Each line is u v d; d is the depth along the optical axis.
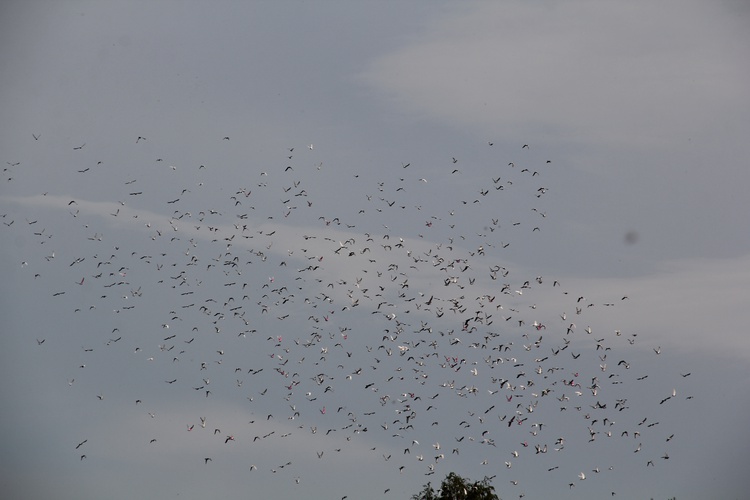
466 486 92.00
